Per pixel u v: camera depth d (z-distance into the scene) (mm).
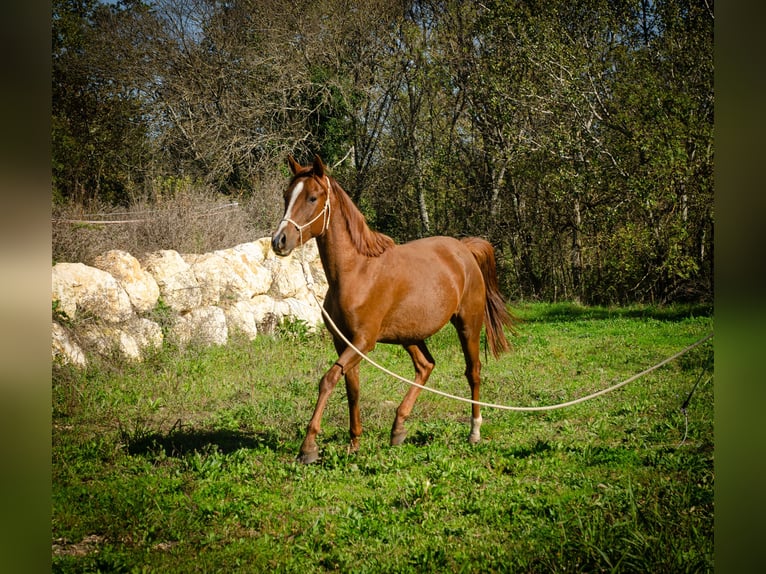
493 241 27859
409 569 3920
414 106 29859
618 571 3721
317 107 28203
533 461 6012
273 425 7484
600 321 18359
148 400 8227
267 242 14672
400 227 31719
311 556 4191
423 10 29812
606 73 23031
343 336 6254
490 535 4422
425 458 6207
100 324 10172
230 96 27891
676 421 7316
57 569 3895
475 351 7414
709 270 22828
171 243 14477
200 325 11594
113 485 5410
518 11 23422
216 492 5270
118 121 27281
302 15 28984
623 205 22047
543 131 24094
